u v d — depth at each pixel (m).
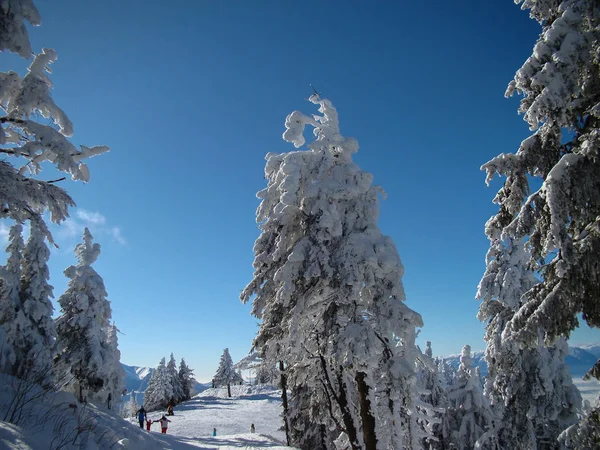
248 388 81.44
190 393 82.94
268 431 43.72
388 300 10.47
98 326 27.55
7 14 6.77
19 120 7.30
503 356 16.75
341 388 12.16
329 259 10.64
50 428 7.35
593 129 5.54
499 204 7.24
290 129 11.82
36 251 23.14
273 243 11.61
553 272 6.10
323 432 17.80
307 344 12.67
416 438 10.83
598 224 5.48
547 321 5.75
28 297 22.14
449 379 36.38
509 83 6.75
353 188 10.93
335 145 11.51
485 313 17.73
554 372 16.25
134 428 15.62
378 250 10.50
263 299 11.99
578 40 5.45
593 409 5.99
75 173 7.45
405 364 10.25
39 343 21.14
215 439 24.59
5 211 7.32
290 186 10.72
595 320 5.76
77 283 27.33
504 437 17.52
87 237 29.03
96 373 25.61
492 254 17.89
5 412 7.04
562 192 5.49
